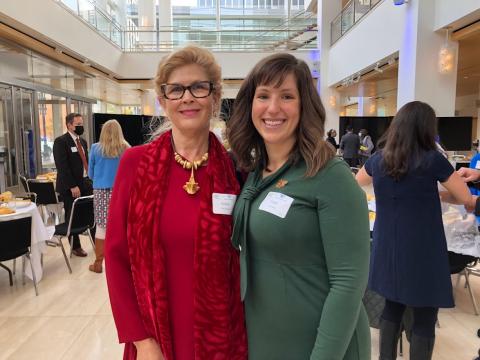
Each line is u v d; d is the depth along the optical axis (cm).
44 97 828
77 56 873
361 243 93
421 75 582
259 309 104
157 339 107
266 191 102
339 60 1091
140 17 1648
